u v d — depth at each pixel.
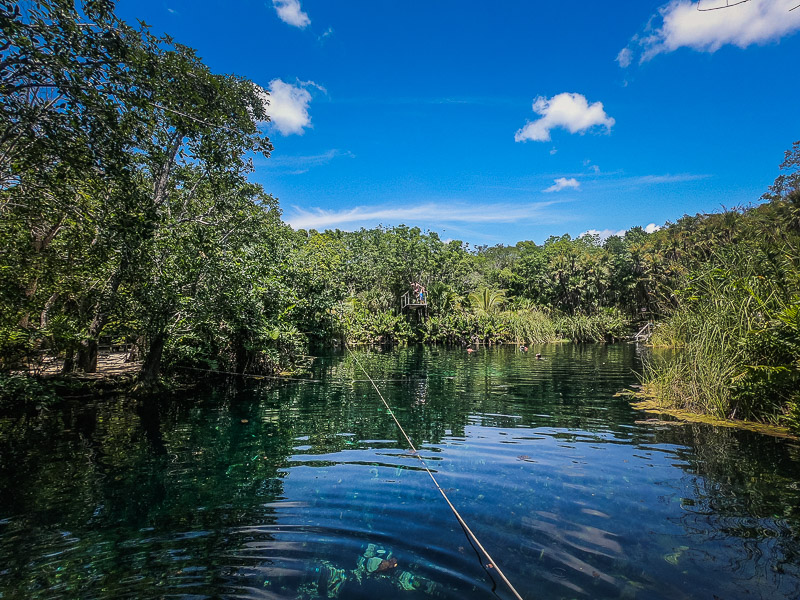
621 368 14.57
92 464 5.00
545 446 5.52
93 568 2.81
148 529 3.37
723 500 3.71
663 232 44.59
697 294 8.59
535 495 3.91
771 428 6.06
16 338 7.82
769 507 3.55
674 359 8.48
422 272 35.94
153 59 6.16
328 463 4.96
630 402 8.43
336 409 8.19
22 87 4.59
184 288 9.96
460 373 13.65
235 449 5.60
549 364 16.11
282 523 3.43
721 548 2.93
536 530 3.23
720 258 8.38
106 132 5.44
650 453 5.11
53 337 8.77
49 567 2.83
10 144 5.38
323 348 25.22
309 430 6.58
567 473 4.48
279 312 14.88
